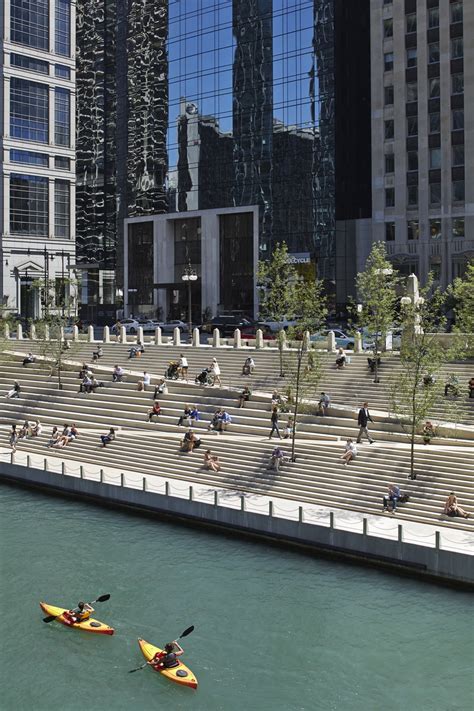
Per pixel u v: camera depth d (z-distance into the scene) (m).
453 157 77.56
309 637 24.08
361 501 33.38
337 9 87.81
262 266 54.75
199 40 99.94
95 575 28.80
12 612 25.73
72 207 109.06
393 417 40.28
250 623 25.02
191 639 24.08
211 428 43.91
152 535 33.16
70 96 108.19
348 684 21.62
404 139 81.25
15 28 101.31
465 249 76.50
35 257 104.75
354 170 91.56
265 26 93.25
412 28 80.75
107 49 112.75
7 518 35.59
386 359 47.69
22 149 102.88
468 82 76.12
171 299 105.12
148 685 21.59
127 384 52.28
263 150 93.81
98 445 44.16
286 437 41.06
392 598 26.59
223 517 33.19
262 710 20.39
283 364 49.12
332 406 42.44
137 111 107.75
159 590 27.50
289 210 91.62
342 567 29.33
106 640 24.02
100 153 115.06
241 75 95.56
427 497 32.50
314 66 89.00
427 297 78.81
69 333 80.00
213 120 98.56
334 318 88.44
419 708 20.47
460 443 36.38
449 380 41.22
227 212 97.00
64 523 34.84
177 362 53.25
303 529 30.78
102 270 116.81
